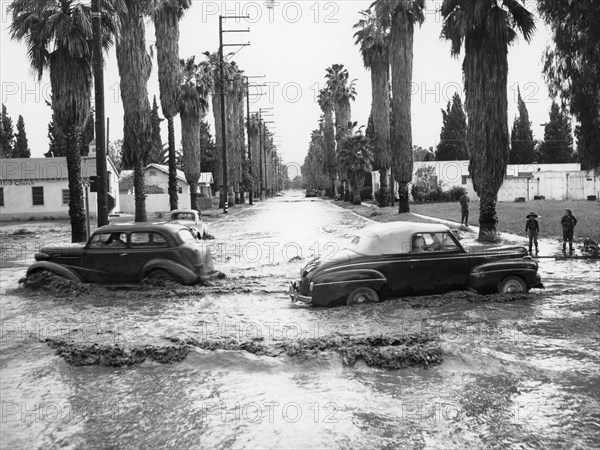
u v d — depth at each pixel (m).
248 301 11.08
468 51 22.91
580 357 7.14
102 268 12.47
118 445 4.98
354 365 6.99
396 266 10.54
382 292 10.48
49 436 5.18
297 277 14.16
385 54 47.22
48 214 46.66
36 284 12.37
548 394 5.99
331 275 10.36
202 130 109.19
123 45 29.94
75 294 11.76
